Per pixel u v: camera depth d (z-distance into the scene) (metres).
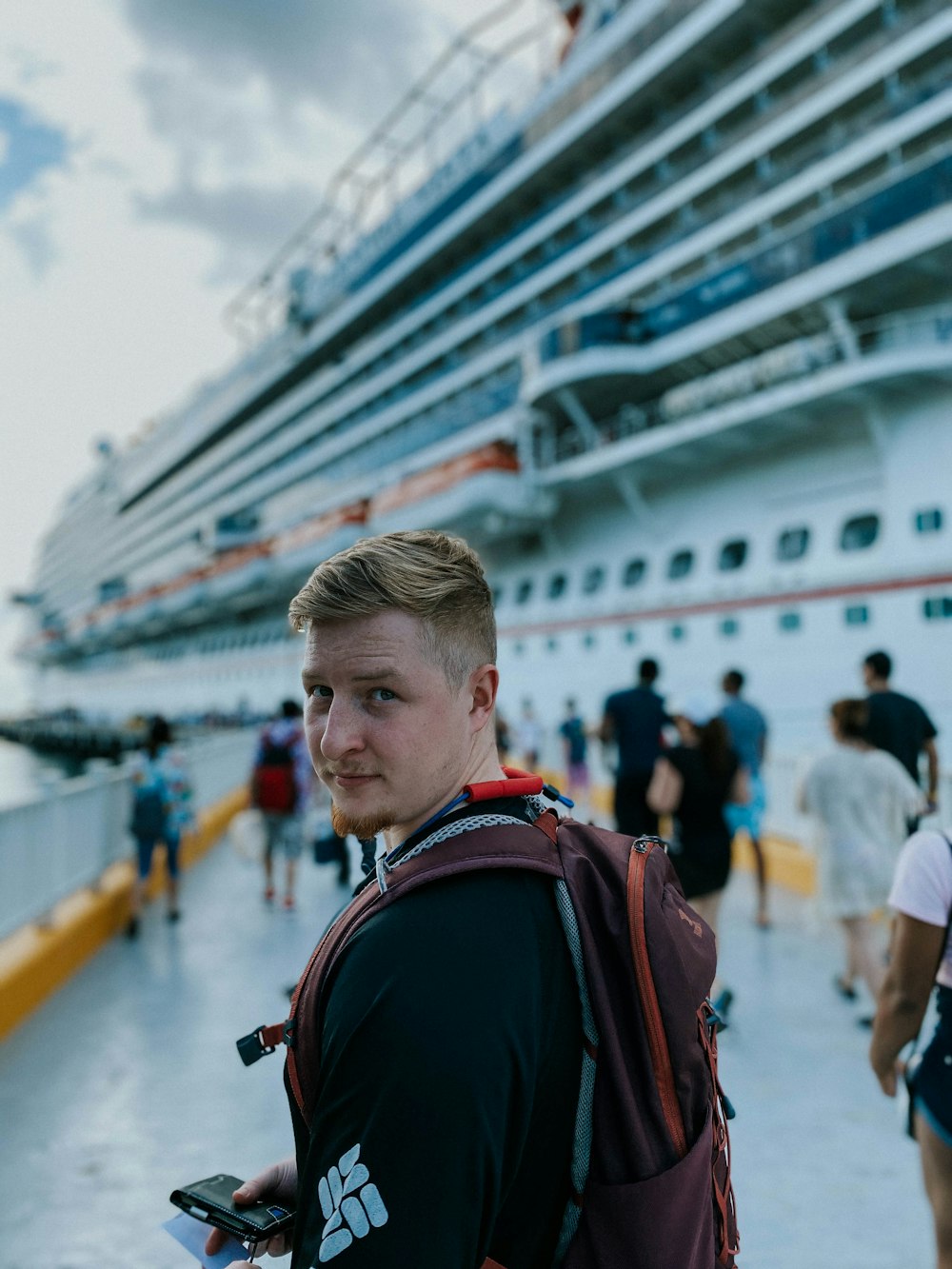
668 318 16.34
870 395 13.01
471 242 26.28
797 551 14.65
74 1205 3.03
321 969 0.89
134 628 47.72
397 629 0.90
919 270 12.70
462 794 0.95
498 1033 0.74
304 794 7.41
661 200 18.28
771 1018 4.55
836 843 4.41
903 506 12.82
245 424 45.16
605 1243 0.81
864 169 14.38
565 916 0.86
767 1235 2.76
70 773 51.88
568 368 16.94
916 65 14.00
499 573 22.42
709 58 18.02
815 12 15.77
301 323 36.88
